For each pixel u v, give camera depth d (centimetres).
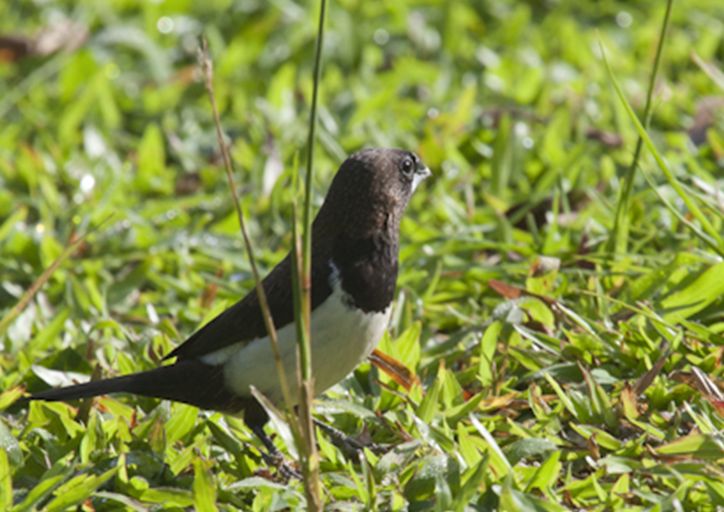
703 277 964
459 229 1216
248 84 1611
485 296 1110
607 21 1748
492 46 1677
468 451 786
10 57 1672
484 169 1360
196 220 1277
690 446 766
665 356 877
